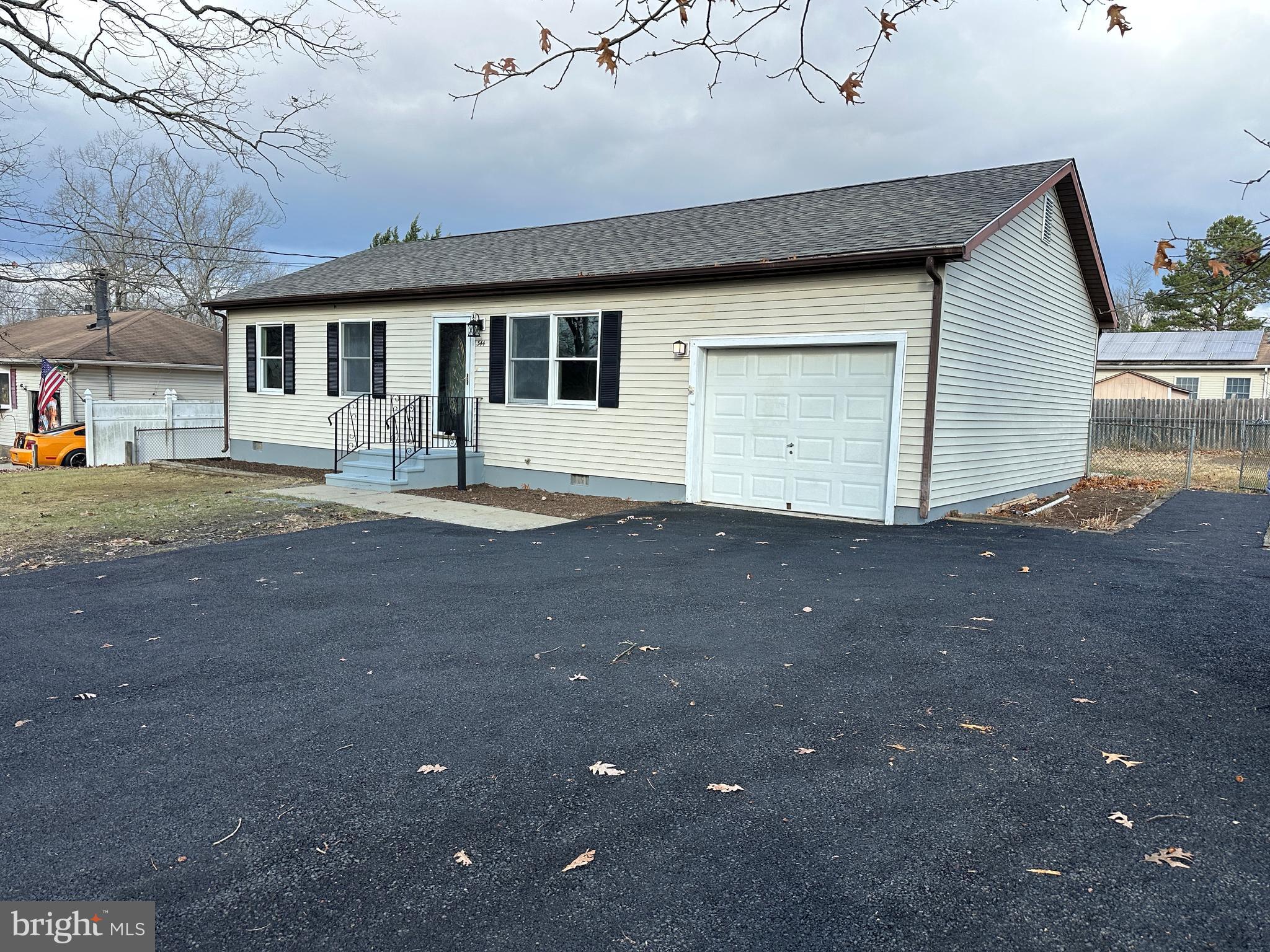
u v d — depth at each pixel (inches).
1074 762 126.8
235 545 310.3
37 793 119.9
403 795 118.8
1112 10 127.0
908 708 149.3
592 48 140.3
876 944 85.7
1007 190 407.8
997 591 233.0
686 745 134.6
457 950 85.4
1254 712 145.9
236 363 636.1
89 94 401.4
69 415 873.5
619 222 582.9
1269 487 536.1
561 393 469.7
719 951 84.8
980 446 407.2
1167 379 1212.5
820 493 385.4
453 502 422.6
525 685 162.6
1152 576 250.8
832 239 388.5
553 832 108.0
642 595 233.8
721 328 406.3
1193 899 92.3
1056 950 84.4
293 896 94.6
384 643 191.3
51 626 206.1
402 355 533.0
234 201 1149.7
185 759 130.8
